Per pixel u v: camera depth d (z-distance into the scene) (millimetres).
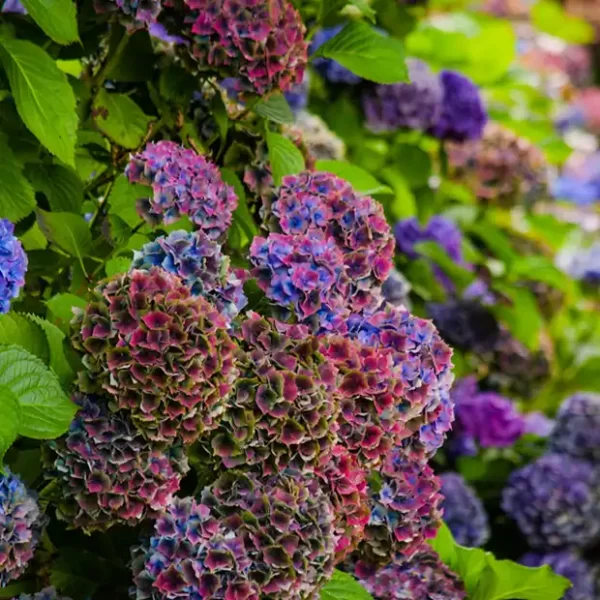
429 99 2773
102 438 1791
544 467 2693
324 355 1862
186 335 1758
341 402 1865
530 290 3006
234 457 1831
